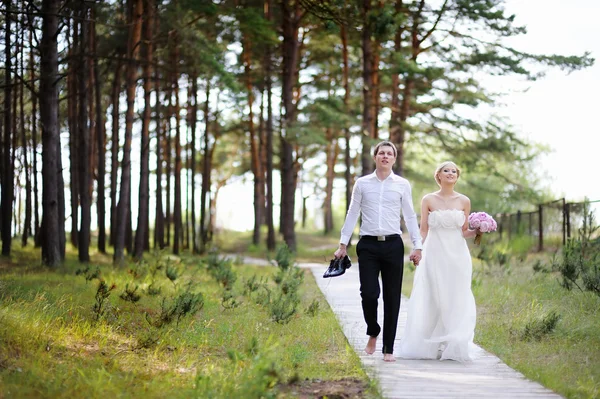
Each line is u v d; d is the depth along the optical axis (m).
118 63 23.38
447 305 7.63
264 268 22.05
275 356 6.83
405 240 37.28
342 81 33.91
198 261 20.12
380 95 33.34
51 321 8.24
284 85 28.31
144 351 7.65
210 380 6.00
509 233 26.97
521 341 8.52
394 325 7.42
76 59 18.00
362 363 7.17
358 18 17.27
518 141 32.25
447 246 7.76
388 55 25.28
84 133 19.78
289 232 29.16
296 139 25.98
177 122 30.38
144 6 21.02
